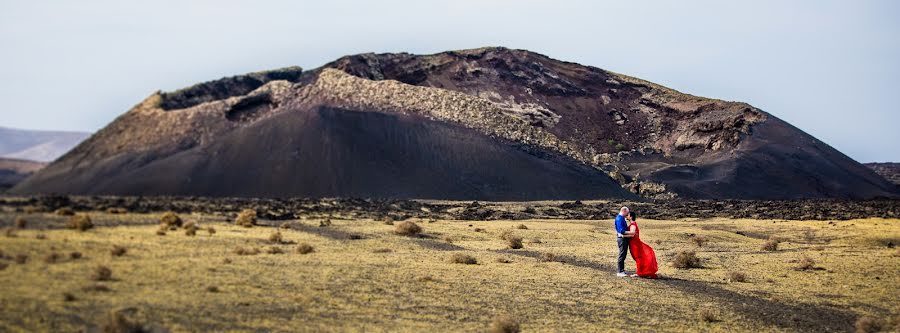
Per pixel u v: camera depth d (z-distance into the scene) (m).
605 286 36.44
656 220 104.44
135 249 35.66
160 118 173.75
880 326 30.23
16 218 43.81
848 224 91.19
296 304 27.12
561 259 46.88
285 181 147.12
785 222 98.00
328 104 185.62
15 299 23.02
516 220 94.19
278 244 43.78
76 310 22.66
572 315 29.84
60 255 31.11
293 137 162.12
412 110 191.88
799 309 33.84
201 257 35.06
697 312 31.86
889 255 54.12
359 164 156.88
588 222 93.31
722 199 188.12
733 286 38.81
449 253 46.06
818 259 51.16
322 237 50.16
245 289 28.48
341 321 25.67
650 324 29.36
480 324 27.30
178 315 23.56
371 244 47.94
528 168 171.88
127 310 23.30
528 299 32.22
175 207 66.31
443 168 164.00
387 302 29.22
